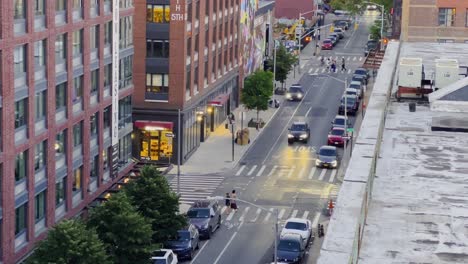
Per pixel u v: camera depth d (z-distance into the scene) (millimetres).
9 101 59906
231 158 106125
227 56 128250
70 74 71062
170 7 101188
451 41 78625
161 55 101625
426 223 28734
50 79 67000
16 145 61406
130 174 87938
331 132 112938
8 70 59562
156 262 65188
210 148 110688
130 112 91625
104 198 75188
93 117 78125
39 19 64875
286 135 118875
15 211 61906
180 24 101312
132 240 60562
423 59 58750
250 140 115562
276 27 189375
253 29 146375
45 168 66938
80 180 75000
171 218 69688
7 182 60188
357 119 125812
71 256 54688
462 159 35875
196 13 108875
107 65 80812
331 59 175625
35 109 65000
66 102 70875
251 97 121938
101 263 55531
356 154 32000
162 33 101375
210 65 117500
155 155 102125
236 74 134250
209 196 90500
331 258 22609
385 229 28156
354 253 24141
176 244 71688
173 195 70000
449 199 31031
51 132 67500
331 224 24984
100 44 78375
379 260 25797
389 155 36344
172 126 101562
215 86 120688
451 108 42531
